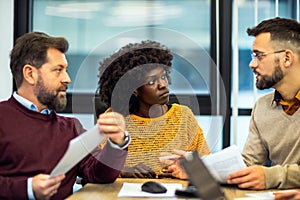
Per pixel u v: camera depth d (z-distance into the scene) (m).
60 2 3.44
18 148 1.87
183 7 3.42
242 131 3.26
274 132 2.15
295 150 2.08
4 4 3.30
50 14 3.46
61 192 1.88
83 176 1.91
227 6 3.31
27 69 1.97
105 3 3.43
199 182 0.92
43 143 1.90
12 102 1.97
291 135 2.09
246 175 1.68
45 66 1.96
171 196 1.53
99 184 1.77
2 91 3.29
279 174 1.69
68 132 1.97
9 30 3.32
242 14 3.32
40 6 3.46
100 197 1.54
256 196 1.54
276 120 2.15
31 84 1.97
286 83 2.09
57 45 2.01
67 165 1.52
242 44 3.32
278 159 2.16
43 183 1.63
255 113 2.25
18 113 1.93
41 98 1.97
